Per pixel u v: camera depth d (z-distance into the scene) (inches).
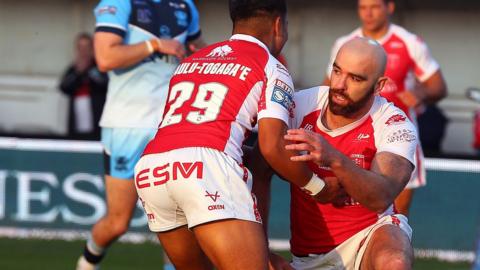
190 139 516.7
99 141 1019.3
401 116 547.5
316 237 561.6
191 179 507.8
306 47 1316.4
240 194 510.6
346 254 557.6
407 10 1318.9
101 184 1015.6
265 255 507.5
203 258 554.9
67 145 1016.9
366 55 518.3
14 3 1336.1
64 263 896.9
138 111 742.5
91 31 1338.6
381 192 516.4
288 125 525.3
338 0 1307.8
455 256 1010.7
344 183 511.8
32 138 1104.2
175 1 762.8
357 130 544.4
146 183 527.5
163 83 748.6
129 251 962.7
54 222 1018.7
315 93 555.5
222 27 1307.8
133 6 740.0
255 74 522.3
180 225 537.6
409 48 823.1
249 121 523.8
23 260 906.7
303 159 504.7
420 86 830.5
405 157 533.3
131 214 748.0
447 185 1015.0
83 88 1164.5
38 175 1020.5
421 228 1015.6
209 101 522.6
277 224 1009.5
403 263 513.7
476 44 1317.7
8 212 1019.3
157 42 732.7
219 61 533.6
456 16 1315.2
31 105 1341.0
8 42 1341.0
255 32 542.0
